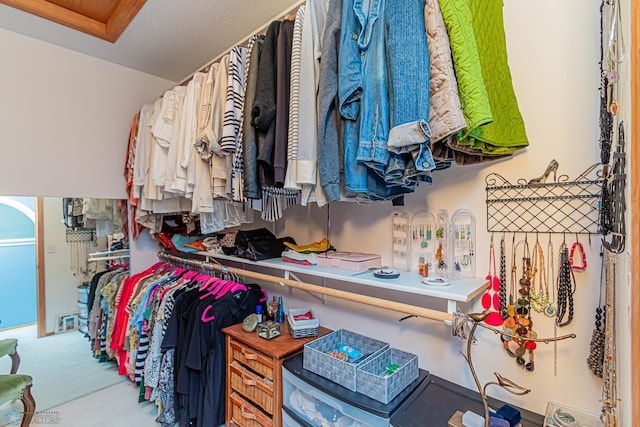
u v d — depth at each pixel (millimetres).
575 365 1001
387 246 1497
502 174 1158
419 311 1074
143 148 2127
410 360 1201
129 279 2359
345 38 952
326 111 1011
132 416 1884
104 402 2025
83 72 2221
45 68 2062
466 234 1240
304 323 1574
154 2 1628
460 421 960
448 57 785
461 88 780
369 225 1575
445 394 1141
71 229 2262
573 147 1017
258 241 1838
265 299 2006
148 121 2156
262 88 1180
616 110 648
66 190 2168
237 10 1691
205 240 2281
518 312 1103
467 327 974
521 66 1121
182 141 1686
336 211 1737
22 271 2074
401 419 996
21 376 1692
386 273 1260
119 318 2277
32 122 2023
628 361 533
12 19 1807
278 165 1134
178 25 1841
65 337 2213
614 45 683
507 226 1143
